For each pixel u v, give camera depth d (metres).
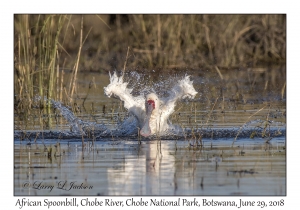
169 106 21.86
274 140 20.02
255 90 32.09
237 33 42.75
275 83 34.41
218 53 42.34
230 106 27.33
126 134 21.66
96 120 23.88
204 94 31.08
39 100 27.48
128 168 16.38
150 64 39.94
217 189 14.38
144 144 19.77
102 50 44.34
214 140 20.12
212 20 43.28
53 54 27.64
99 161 17.22
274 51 43.25
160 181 15.08
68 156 17.94
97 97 30.14
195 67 40.19
